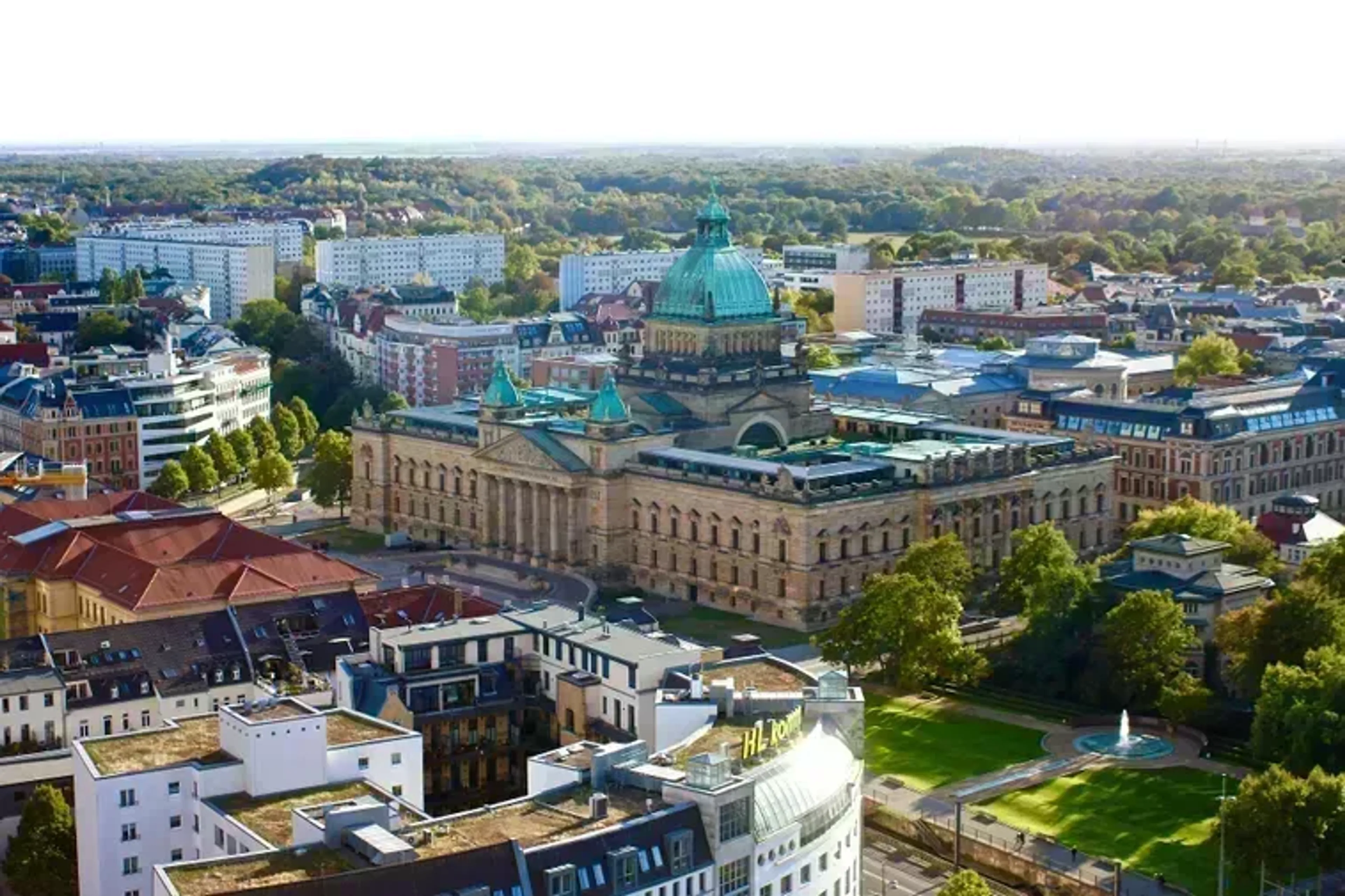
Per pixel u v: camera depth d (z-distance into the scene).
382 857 162.38
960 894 190.25
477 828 172.25
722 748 192.62
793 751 190.75
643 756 186.62
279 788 190.50
